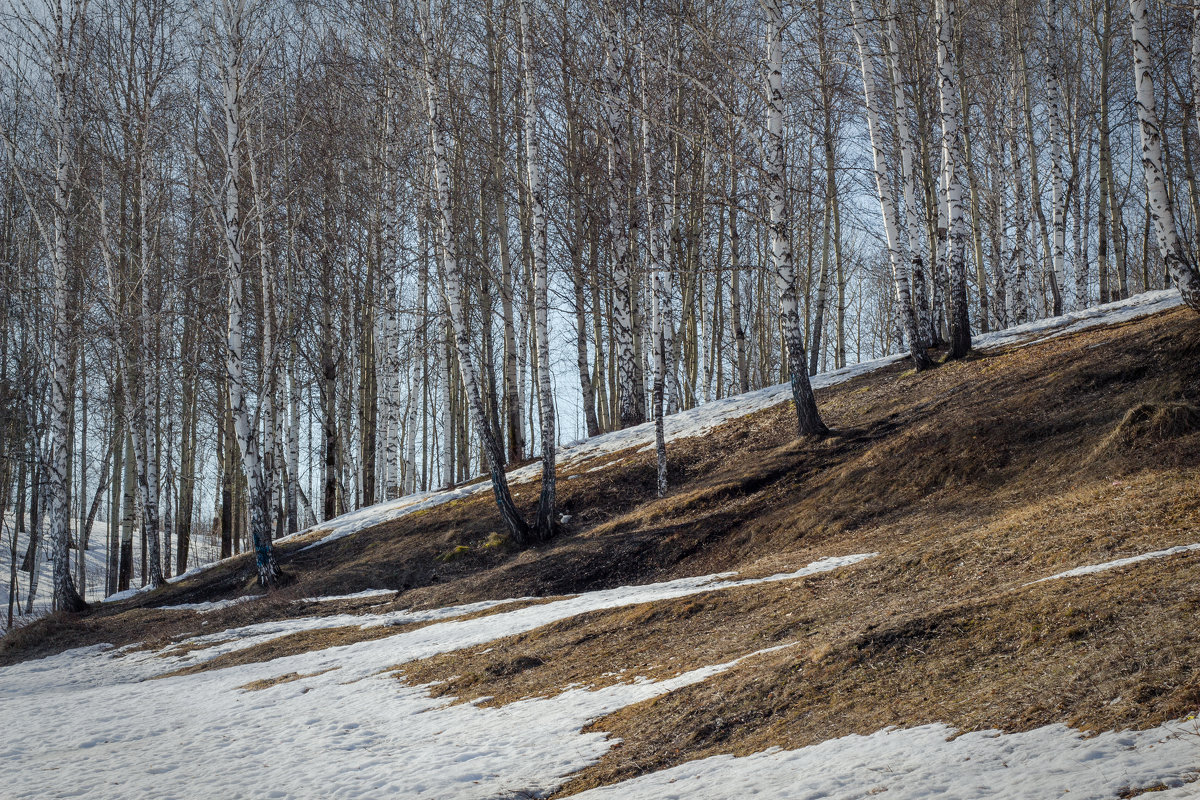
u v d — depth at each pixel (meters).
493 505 22.20
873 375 22.52
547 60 24.72
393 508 25.31
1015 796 3.74
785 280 18.86
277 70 27.80
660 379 19.48
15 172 23.95
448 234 19.09
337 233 29.50
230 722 9.46
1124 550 7.84
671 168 24.28
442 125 20.17
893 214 20.91
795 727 5.90
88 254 26.59
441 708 8.90
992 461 13.95
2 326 31.23
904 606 8.23
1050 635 5.95
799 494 16.33
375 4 24.47
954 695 5.53
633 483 20.89
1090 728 4.38
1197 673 4.54
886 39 21.58
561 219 27.17
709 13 24.59
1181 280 14.03
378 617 15.99
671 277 26.08
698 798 4.81
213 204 22.16
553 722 7.50
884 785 4.27
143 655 15.71
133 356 25.75
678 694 7.32
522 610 13.92
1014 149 27.25
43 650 17.64
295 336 30.33
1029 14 27.39
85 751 8.65
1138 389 13.66
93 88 25.44
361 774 6.75
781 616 9.42
